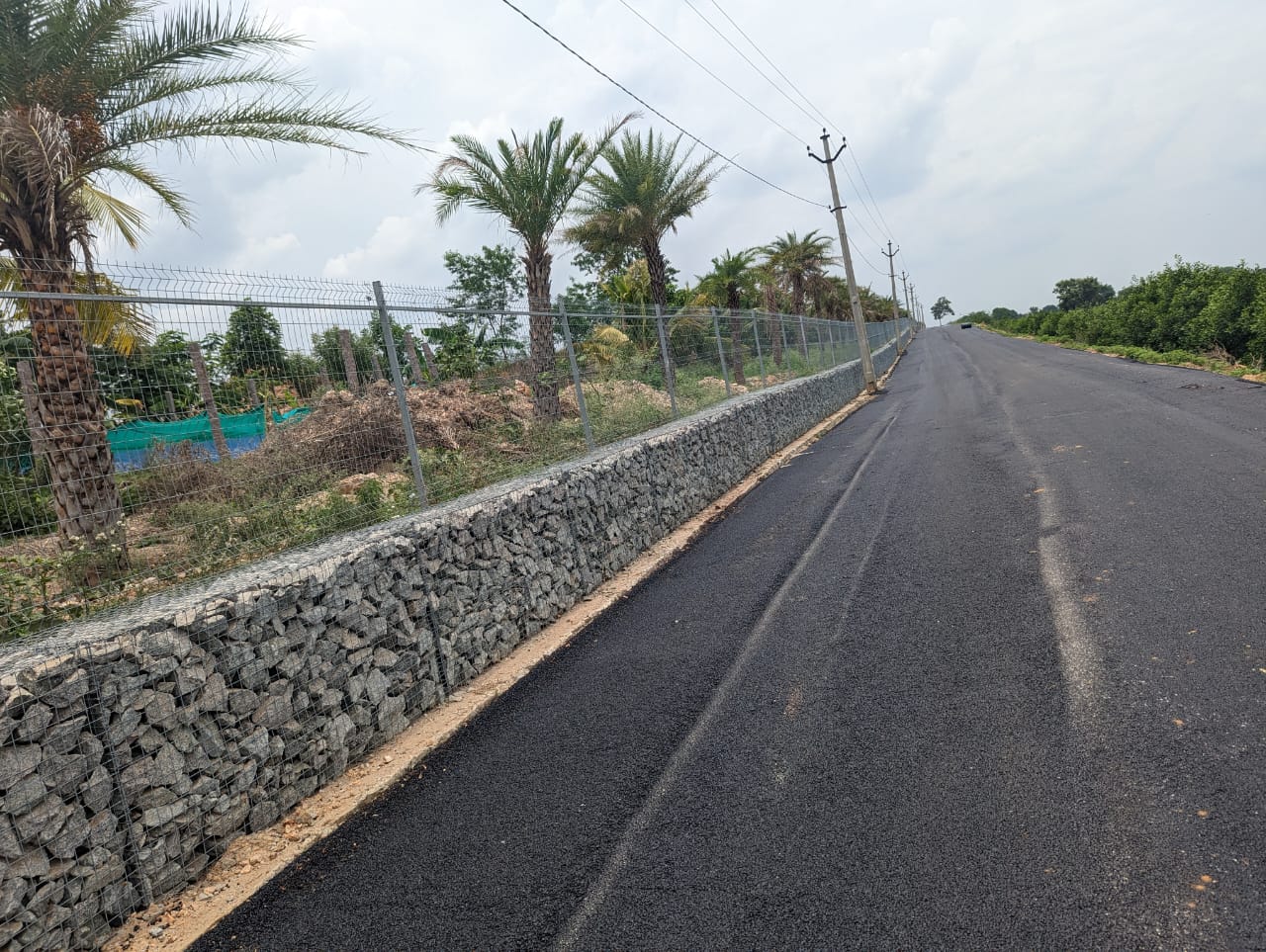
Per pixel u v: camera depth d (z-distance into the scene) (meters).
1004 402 16.50
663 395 11.70
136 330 4.13
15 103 6.59
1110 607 4.71
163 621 3.55
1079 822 2.88
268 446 4.88
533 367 8.11
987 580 5.63
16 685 2.96
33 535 3.64
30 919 2.89
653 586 7.24
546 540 6.75
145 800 3.37
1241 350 18.61
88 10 6.99
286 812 4.00
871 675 4.45
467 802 3.87
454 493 6.51
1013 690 3.96
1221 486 6.83
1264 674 3.63
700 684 4.78
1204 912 2.37
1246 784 2.91
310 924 3.12
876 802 3.24
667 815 3.44
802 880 2.85
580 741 4.31
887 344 47.88
